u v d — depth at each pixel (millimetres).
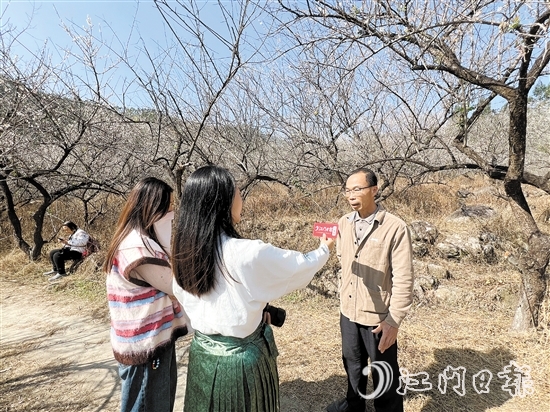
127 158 5453
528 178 3008
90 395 2572
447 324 3352
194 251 1224
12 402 2494
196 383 1328
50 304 4418
